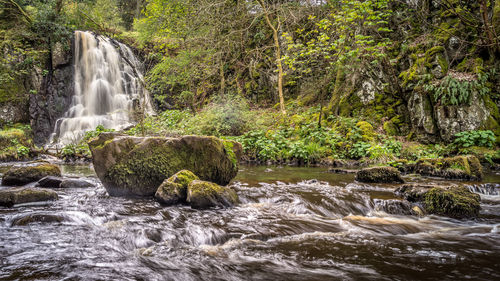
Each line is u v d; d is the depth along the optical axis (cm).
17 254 268
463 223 414
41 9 1802
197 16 1433
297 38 1595
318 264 270
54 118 1761
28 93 1714
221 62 1628
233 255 291
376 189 589
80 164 1090
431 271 254
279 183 641
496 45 1045
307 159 1067
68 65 1823
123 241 312
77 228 344
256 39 1845
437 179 720
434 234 365
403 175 798
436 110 1078
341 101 1305
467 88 1041
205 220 388
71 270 239
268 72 1780
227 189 483
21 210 409
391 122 1195
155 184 516
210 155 540
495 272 252
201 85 1781
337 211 459
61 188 584
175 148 527
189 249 304
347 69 1229
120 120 1752
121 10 2630
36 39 1791
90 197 504
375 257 288
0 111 1608
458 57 1141
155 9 1503
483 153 948
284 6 1493
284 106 1445
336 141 1124
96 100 1881
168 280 231
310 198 505
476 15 1166
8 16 1783
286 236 350
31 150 1216
